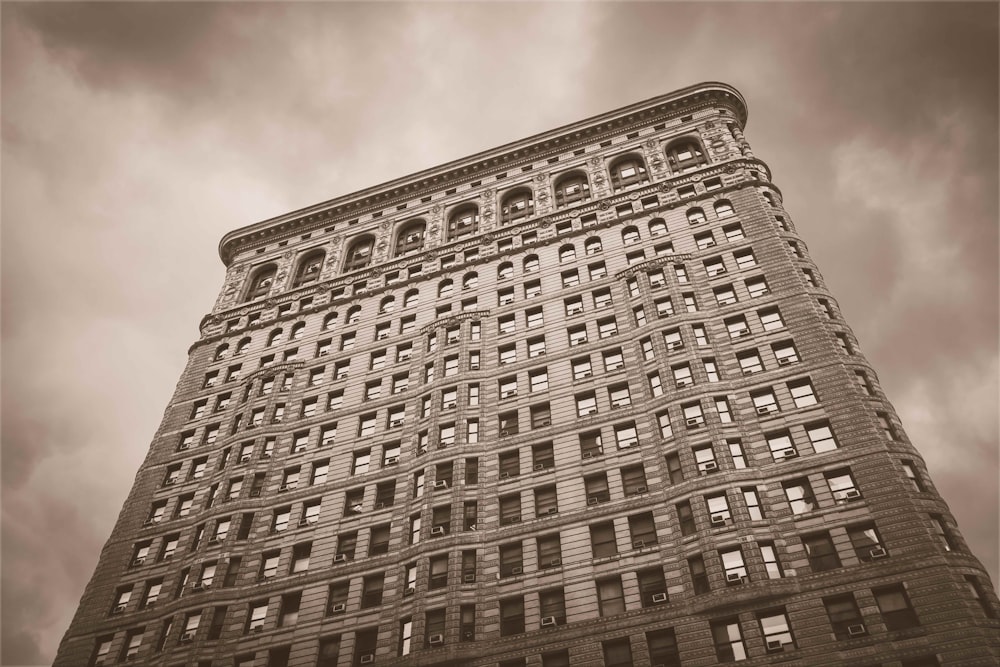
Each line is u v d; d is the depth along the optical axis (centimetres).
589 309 5712
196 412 6406
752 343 4891
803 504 4006
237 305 7519
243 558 4925
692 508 4103
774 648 3534
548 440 4872
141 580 5138
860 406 4316
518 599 4153
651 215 6375
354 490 5138
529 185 7500
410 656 4012
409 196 8062
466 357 5625
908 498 3834
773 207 6078
